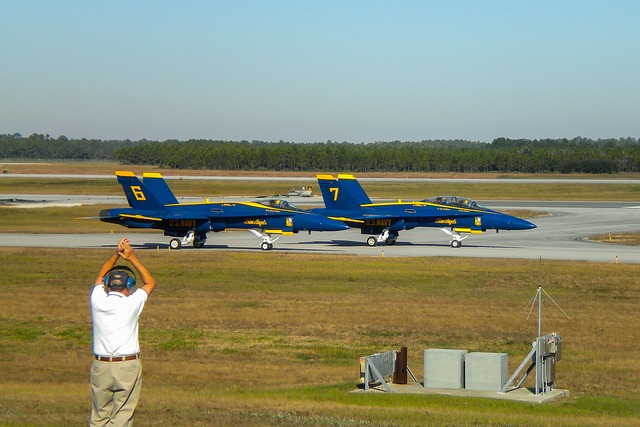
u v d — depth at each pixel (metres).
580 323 33.09
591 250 60.62
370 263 51.06
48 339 30.30
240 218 61.06
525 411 18.69
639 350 28.38
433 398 19.94
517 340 30.17
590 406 19.86
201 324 32.69
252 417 15.41
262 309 35.72
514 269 48.31
